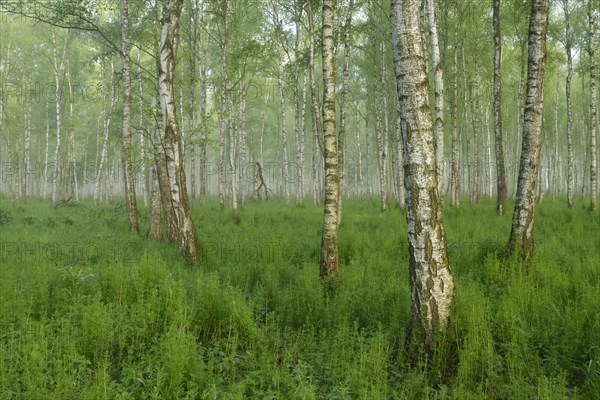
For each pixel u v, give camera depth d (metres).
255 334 4.99
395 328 5.12
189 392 3.60
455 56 21.12
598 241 9.82
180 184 9.76
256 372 4.15
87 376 4.10
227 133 39.28
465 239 10.43
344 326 4.97
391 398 3.94
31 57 34.59
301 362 4.29
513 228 8.41
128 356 4.48
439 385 3.97
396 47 4.75
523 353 4.46
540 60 8.51
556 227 12.70
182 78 22.62
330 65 7.89
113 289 6.23
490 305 5.55
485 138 40.62
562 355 4.45
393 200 31.64
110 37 19.12
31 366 3.89
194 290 6.60
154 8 16.78
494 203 25.14
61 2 14.61
